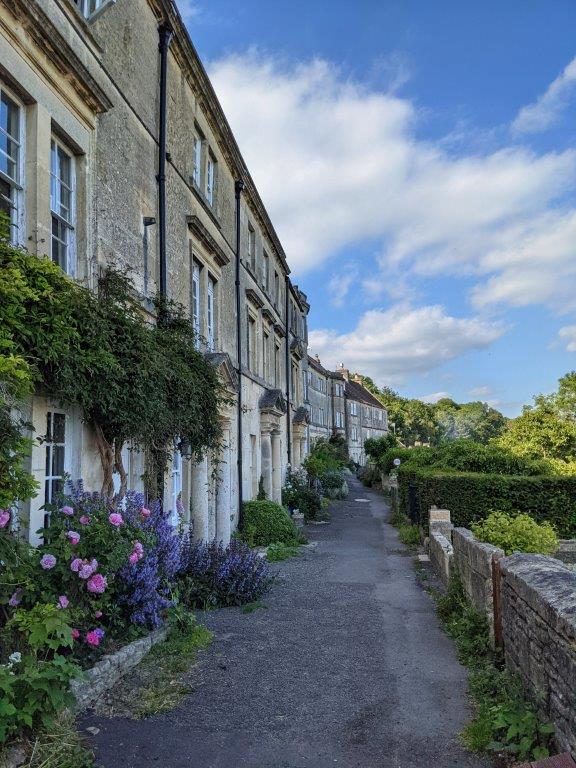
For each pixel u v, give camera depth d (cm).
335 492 2680
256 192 1652
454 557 810
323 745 388
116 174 735
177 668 515
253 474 1576
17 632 403
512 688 420
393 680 504
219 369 1073
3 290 420
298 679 506
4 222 456
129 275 752
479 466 1491
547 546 809
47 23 550
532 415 2188
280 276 2242
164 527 642
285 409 1964
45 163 569
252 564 814
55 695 347
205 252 1146
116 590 529
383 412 7456
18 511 493
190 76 1059
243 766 361
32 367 448
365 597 818
